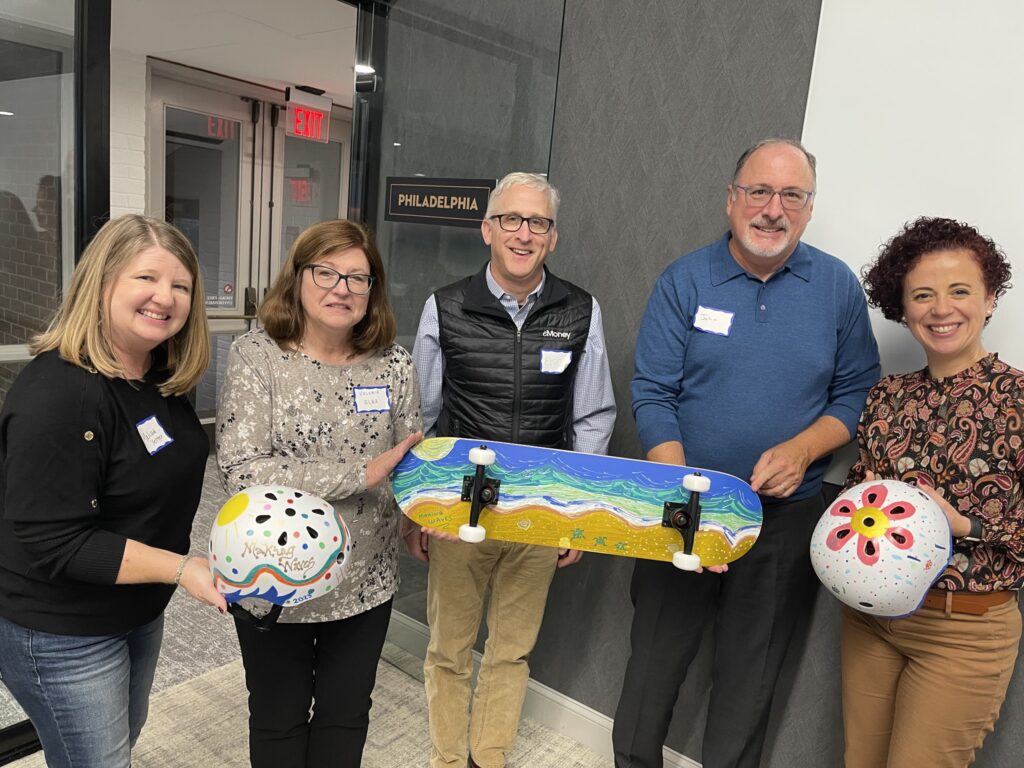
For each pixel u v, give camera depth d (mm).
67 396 1190
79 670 1292
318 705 1645
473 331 1890
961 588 1437
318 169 5988
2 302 2035
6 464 1179
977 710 1463
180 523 1411
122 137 4570
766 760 2064
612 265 2205
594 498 1633
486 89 2412
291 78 5125
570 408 2021
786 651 1812
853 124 1789
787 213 1581
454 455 1627
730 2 1934
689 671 2154
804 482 1736
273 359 1506
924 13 1677
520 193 1781
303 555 1258
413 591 2785
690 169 2035
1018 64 1583
